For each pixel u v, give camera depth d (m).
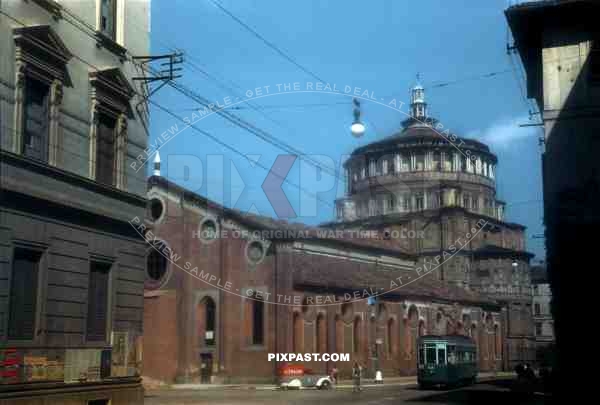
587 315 23.77
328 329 49.34
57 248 21.45
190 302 48.44
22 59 20.19
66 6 22.61
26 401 19.80
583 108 24.59
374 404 29.47
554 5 24.42
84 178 22.61
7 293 19.34
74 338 22.06
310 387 43.09
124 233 24.98
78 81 22.89
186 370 47.59
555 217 24.44
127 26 25.81
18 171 19.86
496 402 30.78
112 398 23.69
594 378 23.42
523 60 27.91
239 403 30.11
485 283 83.06
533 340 85.94
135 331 25.38
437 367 44.34
